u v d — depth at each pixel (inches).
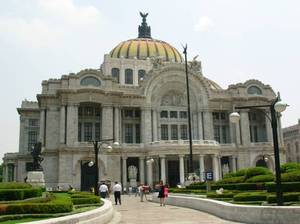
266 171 1542.8
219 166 3097.9
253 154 3385.8
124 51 4099.4
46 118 3134.8
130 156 3139.8
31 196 1057.5
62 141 2967.5
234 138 3476.9
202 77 3452.3
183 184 2701.8
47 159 3041.3
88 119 3233.3
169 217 1063.6
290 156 5216.5
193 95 3513.8
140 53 4074.8
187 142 2977.4
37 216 768.9
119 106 3216.0
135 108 3353.8
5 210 769.6
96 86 3139.8
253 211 854.5
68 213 812.6
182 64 3432.6
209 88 3467.0
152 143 3083.2
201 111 3440.0
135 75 3900.1
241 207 898.1
